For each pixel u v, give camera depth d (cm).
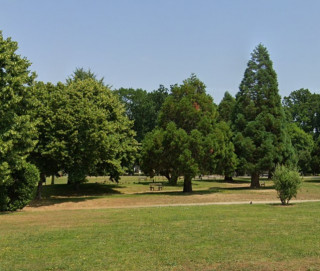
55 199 2766
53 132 2519
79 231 1186
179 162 2938
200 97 3272
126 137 3853
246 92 3959
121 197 2794
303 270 701
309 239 980
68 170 2883
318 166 5284
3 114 1730
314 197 2675
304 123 8481
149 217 1520
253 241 966
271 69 3969
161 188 3753
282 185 2034
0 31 1903
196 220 1392
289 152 3841
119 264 770
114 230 1191
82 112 2492
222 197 2680
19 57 1955
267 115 3762
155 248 908
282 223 1277
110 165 3594
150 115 7025
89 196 3155
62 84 3075
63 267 757
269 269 711
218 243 950
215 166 3019
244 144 3697
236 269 716
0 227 1332
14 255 873
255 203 2228
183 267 738
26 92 1964
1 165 1717
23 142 1920
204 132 3072
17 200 1991
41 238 1076
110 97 3716
